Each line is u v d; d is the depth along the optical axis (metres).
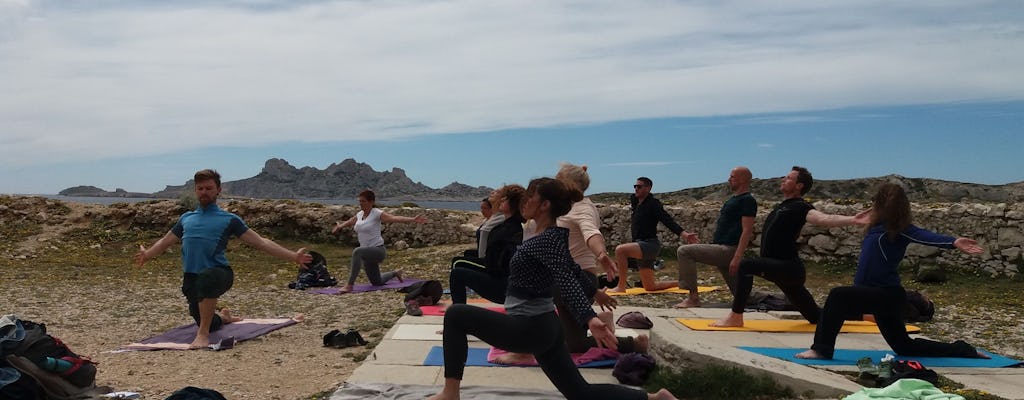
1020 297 12.14
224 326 9.25
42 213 21.61
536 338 4.61
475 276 7.02
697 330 8.78
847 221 7.74
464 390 5.78
